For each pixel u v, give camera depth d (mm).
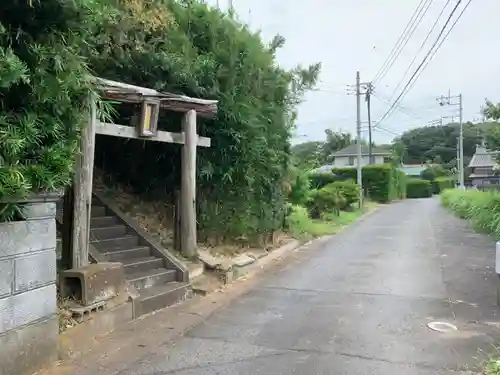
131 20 6902
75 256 5387
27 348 3793
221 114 8328
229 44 8719
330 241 13305
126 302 5480
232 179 9023
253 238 10289
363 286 7398
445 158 75062
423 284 7480
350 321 5523
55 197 4094
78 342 4500
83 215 5449
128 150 9352
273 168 10219
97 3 6094
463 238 13375
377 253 10836
